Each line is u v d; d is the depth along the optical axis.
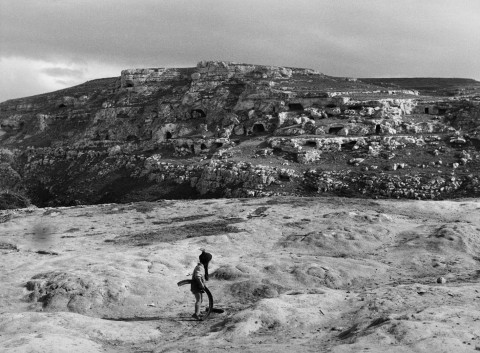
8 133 189.00
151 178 106.75
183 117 133.75
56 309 22.58
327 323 17.62
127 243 38.84
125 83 163.12
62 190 124.81
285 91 117.94
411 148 89.44
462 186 74.62
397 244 32.34
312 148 93.94
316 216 43.19
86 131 151.38
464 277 24.55
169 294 24.42
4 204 82.62
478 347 13.28
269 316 17.98
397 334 14.48
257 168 87.69
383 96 113.88
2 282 27.09
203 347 15.65
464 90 153.62
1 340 16.66
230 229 40.16
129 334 18.30
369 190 78.06
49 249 37.94
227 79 140.25
